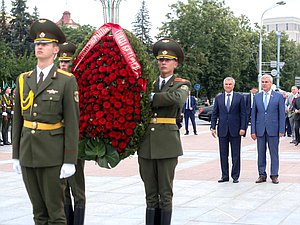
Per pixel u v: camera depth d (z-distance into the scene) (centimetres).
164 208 546
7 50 4009
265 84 914
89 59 524
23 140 465
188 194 805
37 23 466
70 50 607
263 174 920
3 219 646
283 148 1551
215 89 4509
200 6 4262
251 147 1579
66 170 458
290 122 1812
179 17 4247
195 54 4131
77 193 562
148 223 555
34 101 461
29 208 710
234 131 909
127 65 512
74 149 462
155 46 564
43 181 466
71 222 575
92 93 519
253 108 925
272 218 645
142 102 522
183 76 4122
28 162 460
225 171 927
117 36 519
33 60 3772
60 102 461
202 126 2666
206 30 4238
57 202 470
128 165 1154
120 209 702
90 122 522
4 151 1491
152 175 556
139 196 792
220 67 4366
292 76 6050
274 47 5669
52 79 462
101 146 528
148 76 523
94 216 662
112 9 542
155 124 547
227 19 4447
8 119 1703
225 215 662
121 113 516
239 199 765
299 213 672
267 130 906
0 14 5588
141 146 551
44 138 457
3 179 962
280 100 902
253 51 5122
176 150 551
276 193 811
